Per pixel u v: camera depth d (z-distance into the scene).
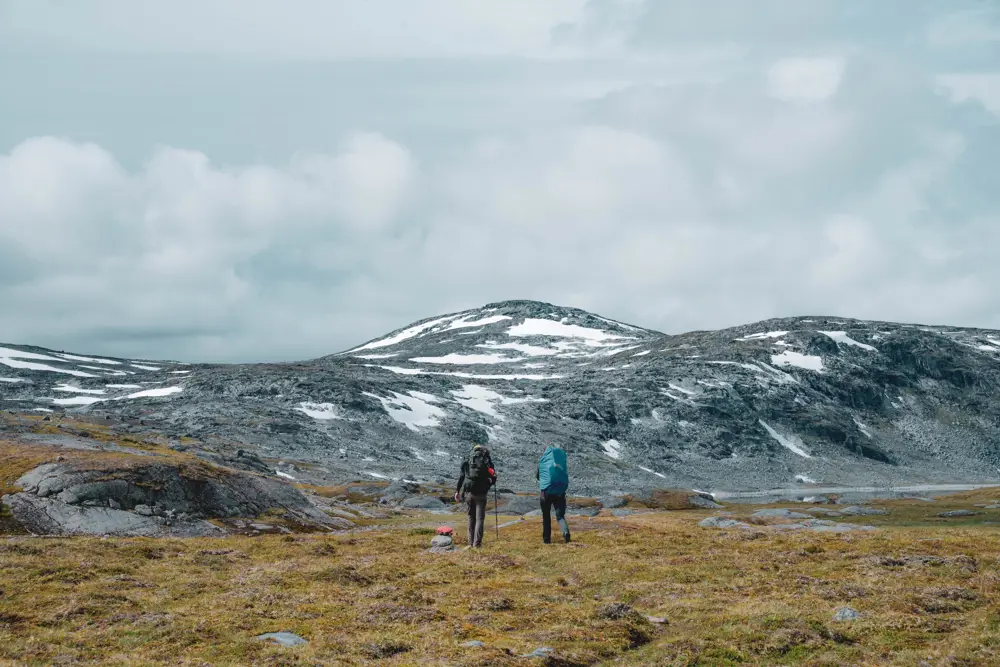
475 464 25.58
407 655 13.71
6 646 13.26
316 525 44.75
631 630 15.75
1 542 21.84
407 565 21.73
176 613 15.81
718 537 26.08
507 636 15.15
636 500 126.75
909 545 23.27
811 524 35.91
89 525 34.00
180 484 40.03
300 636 14.62
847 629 15.48
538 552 23.72
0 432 57.19
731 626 15.68
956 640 14.46
